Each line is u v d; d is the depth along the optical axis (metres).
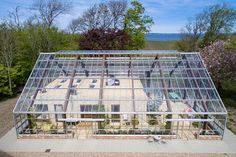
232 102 24.03
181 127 16.95
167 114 15.56
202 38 51.31
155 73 19.45
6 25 28.19
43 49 32.72
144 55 22.55
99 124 15.90
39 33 32.97
